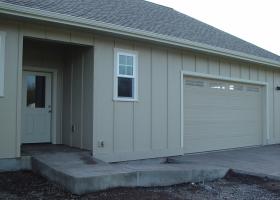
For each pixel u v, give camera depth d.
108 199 6.00
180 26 12.70
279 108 14.97
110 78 9.05
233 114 12.80
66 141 9.72
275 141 14.61
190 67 11.06
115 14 10.39
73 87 9.53
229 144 12.57
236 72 12.80
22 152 8.26
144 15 12.05
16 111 7.61
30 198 5.95
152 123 9.95
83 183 6.19
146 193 6.56
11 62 7.56
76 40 8.48
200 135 11.46
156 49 10.13
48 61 9.82
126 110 9.37
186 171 7.61
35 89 9.86
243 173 8.26
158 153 10.04
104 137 8.87
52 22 7.74
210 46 11.00
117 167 7.42
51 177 6.91
